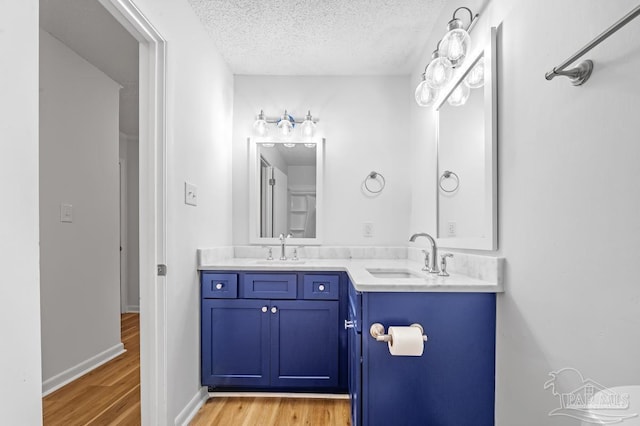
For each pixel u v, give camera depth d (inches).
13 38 31.3
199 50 85.1
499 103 58.2
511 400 53.8
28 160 32.7
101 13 83.2
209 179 92.9
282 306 87.9
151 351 64.9
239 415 79.2
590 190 38.4
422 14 84.5
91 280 108.8
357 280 62.5
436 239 88.0
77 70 103.8
